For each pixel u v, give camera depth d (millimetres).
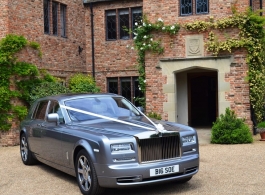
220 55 12875
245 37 12617
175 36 13367
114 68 17203
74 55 16719
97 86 17203
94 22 17500
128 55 16953
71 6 16625
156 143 5824
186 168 6012
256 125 13070
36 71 13094
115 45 17172
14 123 12539
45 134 7453
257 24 12492
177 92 16062
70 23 16531
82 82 15648
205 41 13039
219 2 12883
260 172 7309
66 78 16125
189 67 13203
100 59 17438
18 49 12711
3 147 12234
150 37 13594
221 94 12922
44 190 6465
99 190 5812
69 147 6457
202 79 18406
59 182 7020
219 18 12883
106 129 6164
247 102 12664
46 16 15188
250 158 8758
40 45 14375
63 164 6809
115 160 5586
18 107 12539
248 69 12648
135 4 16750
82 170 6102
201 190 6145
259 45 12578
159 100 13648
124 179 5562
